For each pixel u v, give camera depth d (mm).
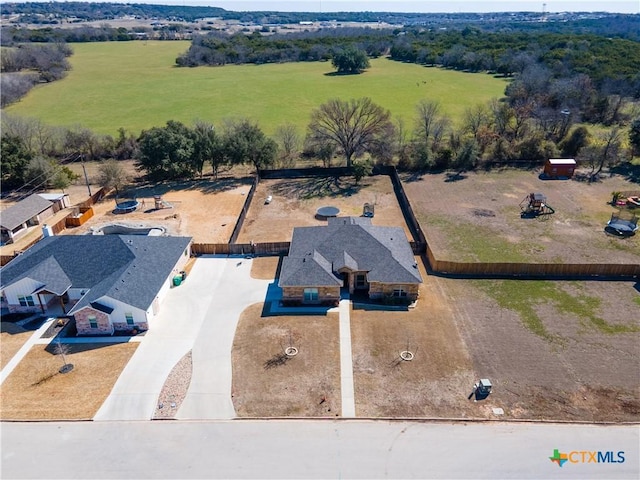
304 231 44062
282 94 118875
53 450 25672
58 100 116312
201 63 171125
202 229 51906
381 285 37875
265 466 24500
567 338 33875
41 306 37312
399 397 28750
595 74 103250
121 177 64062
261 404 28344
